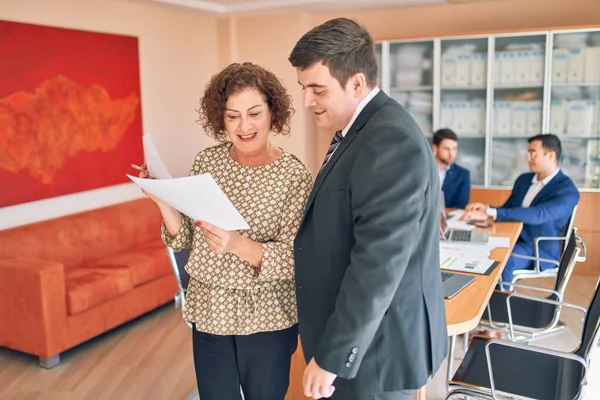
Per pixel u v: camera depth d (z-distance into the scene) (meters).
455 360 3.20
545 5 4.96
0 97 3.51
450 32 5.25
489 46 4.74
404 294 1.32
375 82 1.39
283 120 1.72
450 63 4.93
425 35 5.09
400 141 1.24
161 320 3.91
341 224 1.36
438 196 1.38
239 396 1.78
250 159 1.73
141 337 3.62
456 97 4.98
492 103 4.84
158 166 1.68
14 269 3.15
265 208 1.67
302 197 1.67
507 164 4.94
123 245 4.27
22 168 3.68
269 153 1.75
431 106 5.04
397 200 1.22
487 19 5.13
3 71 3.52
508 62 4.77
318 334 1.45
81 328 3.34
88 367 3.19
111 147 4.40
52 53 3.85
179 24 5.16
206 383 1.77
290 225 1.66
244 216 1.68
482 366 2.16
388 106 1.35
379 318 1.23
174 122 5.18
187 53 5.30
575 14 4.89
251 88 1.62
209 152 1.80
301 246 1.48
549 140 3.58
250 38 5.64
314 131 5.85
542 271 3.40
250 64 1.69
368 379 1.35
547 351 1.87
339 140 1.48
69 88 3.99
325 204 1.38
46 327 3.12
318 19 5.64
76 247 3.89
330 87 1.34
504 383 2.03
